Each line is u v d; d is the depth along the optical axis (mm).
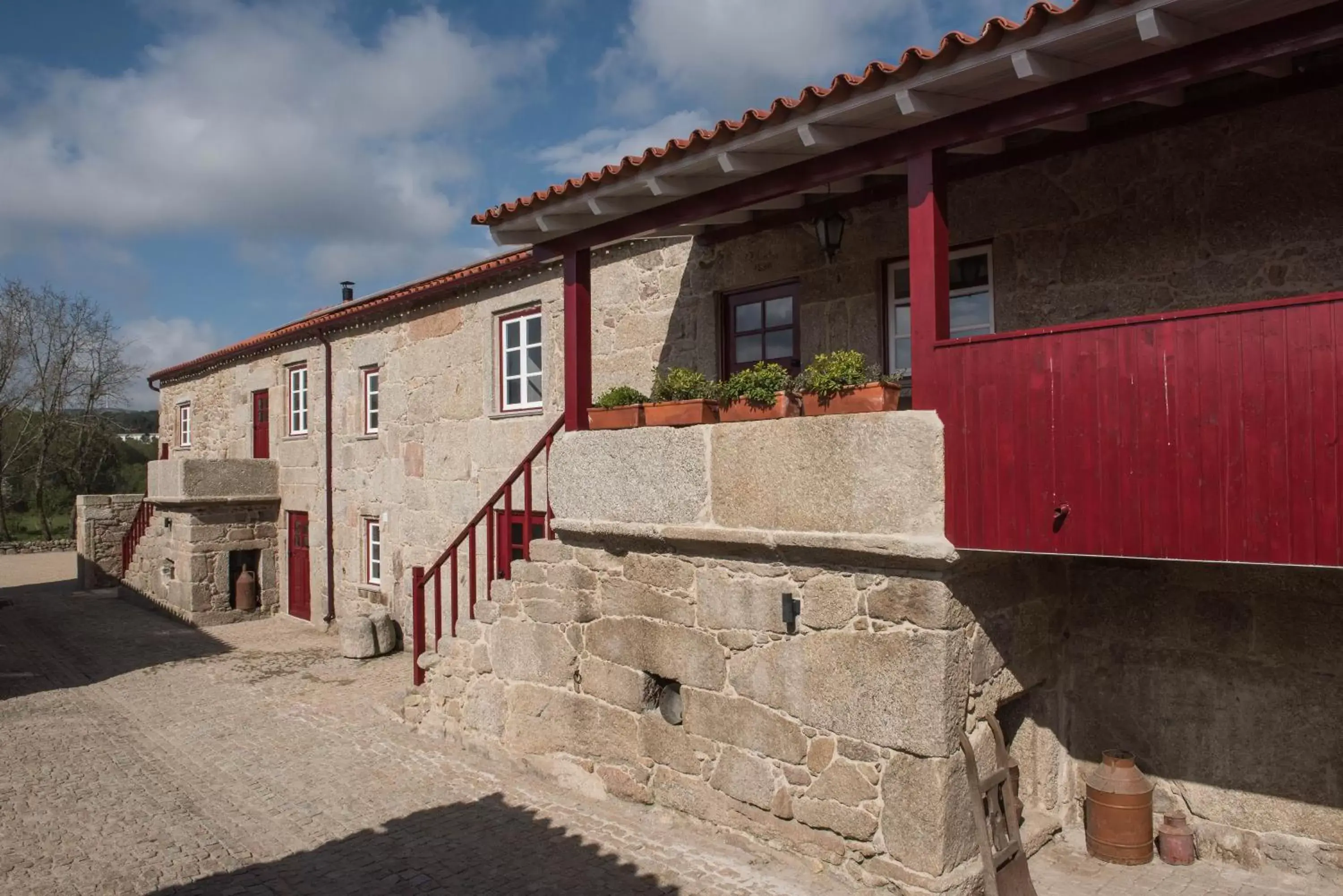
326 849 5406
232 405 16234
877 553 4383
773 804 5004
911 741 4359
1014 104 4246
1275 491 3453
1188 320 3676
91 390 30812
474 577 7371
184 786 6570
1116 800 4891
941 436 4367
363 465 12258
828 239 6273
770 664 5008
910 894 4348
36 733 7988
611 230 6285
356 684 9625
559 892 4797
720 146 5000
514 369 9750
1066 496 3982
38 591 17719
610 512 5906
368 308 11492
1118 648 5219
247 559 14695
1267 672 4711
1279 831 4676
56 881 5004
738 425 5082
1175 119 4879
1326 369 3346
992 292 5723
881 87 4234
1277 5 3406
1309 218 4520
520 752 6680
